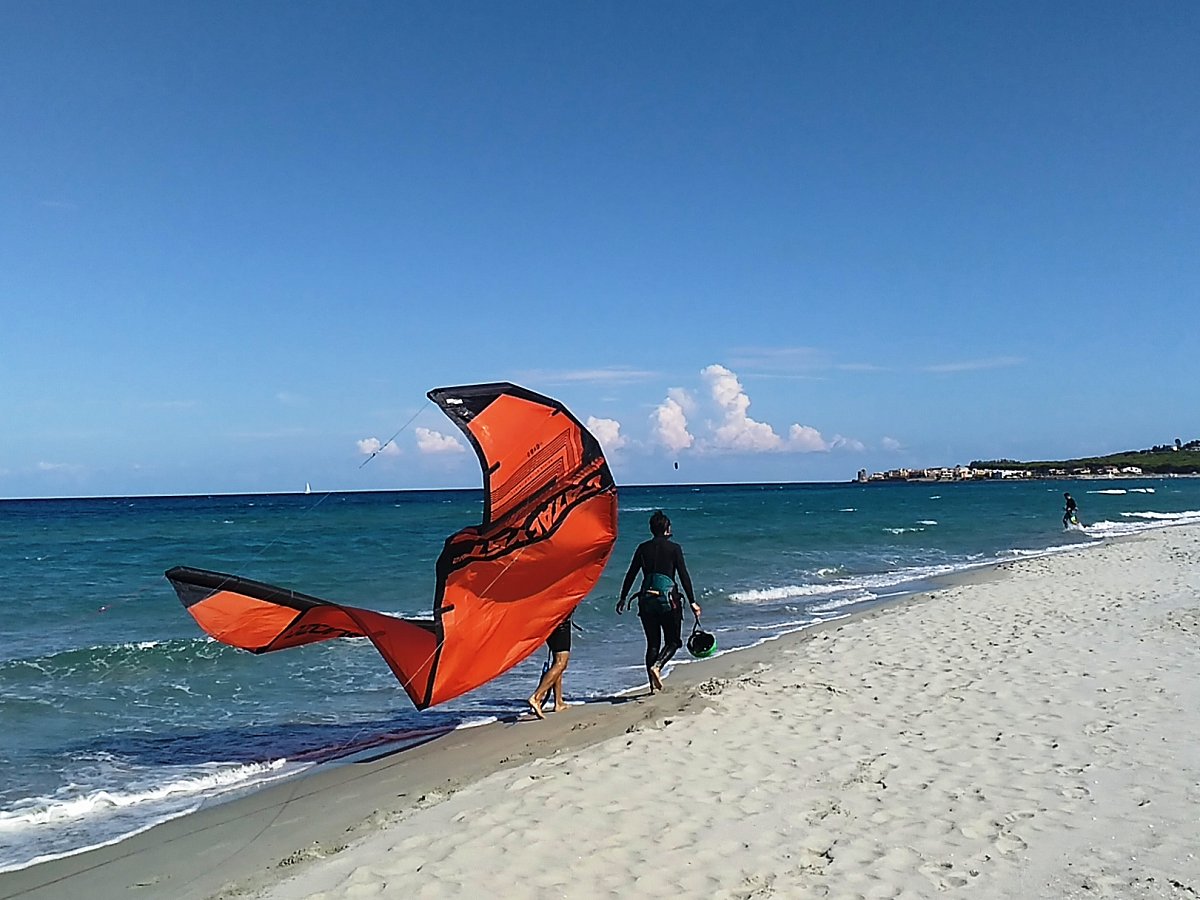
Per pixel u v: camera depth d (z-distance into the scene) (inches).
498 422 323.6
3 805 268.5
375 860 205.5
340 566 1003.3
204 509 3376.0
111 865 221.0
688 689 374.3
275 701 395.9
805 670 400.2
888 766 259.6
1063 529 1502.2
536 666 463.8
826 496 4379.9
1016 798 230.4
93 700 397.4
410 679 303.7
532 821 224.1
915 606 600.7
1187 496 3053.6
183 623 639.8
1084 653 410.3
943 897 177.8
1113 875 185.0
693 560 1031.6
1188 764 251.9
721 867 194.7
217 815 256.1
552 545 332.8
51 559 1141.1
